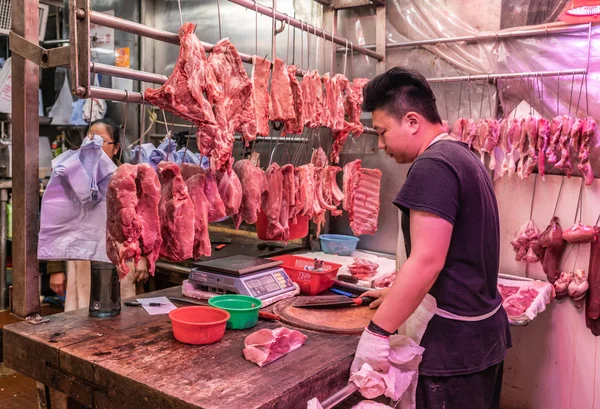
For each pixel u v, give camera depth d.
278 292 2.79
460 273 2.01
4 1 5.33
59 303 5.19
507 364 3.97
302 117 2.92
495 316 2.13
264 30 4.82
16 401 3.72
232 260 2.95
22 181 2.17
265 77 2.70
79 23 1.92
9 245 5.32
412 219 1.92
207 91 2.20
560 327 3.74
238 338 2.25
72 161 2.40
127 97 2.09
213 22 5.18
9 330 2.21
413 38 4.16
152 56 5.70
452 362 2.03
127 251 2.01
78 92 1.94
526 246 3.72
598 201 3.55
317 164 3.36
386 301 1.92
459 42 3.96
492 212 2.09
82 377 1.97
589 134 3.36
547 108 3.68
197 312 2.29
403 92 2.05
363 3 4.13
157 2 5.60
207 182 2.40
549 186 3.71
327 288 3.07
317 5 4.43
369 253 4.37
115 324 2.33
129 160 3.56
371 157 4.39
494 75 3.67
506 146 3.65
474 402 2.08
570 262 3.68
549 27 3.60
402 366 2.03
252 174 2.64
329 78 3.20
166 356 2.02
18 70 2.10
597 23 3.45
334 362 2.04
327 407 1.78
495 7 3.81
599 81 3.47
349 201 3.44
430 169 1.91
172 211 2.16
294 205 2.96
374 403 1.96
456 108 4.04
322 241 4.29
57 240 2.41
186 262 3.90
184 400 1.68
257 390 1.77
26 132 2.11
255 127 2.49
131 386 1.82
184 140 4.73
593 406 3.68
